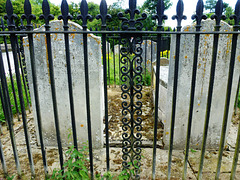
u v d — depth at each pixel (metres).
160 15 1.41
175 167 2.15
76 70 2.28
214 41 1.47
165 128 2.44
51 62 1.50
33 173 1.90
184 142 2.49
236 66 2.16
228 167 2.14
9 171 2.08
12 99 4.17
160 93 3.42
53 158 2.32
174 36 2.10
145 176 2.01
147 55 7.46
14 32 1.44
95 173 2.05
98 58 2.24
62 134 2.55
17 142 2.68
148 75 6.71
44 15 1.40
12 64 6.88
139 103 1.72
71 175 1.68
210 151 2.46
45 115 2.47
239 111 3.78
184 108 2.35
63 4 1.38
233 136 2.79
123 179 1.83
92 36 2.17
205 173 2.05
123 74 1.65
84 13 1.40
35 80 1.54
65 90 2.36
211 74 1.55
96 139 2.52
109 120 3.54
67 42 1.46
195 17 1.43
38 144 2.60
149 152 2.45
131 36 1.53
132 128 1.78
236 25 1.42
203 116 2.37
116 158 2.32
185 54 2.15
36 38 2.18
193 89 1.58
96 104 2.39
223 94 2.28
